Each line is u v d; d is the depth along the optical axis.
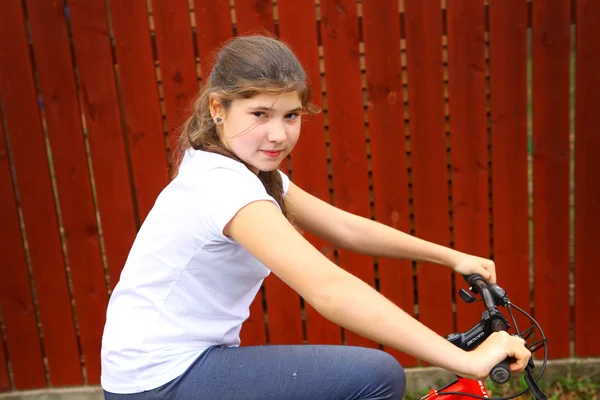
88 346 3.18
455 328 3.15
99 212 3.01
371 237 1.88
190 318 1.49
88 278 3.09
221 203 1.37
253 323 3.15
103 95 2.88
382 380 1.45
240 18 2.80
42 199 3.00
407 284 3.10
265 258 1.33
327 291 1.29
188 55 2.83
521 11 2.78
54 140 2.93
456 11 2.78
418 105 2.87
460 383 1.77
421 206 2.98
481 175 2.95
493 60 2.83
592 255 3.04
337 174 2.96
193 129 1.60
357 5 2.80
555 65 2.82
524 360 1.37
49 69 2.85
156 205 1.53
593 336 3.13
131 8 2.79
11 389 3.25
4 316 3.13
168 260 1.47
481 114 2.88
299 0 2.78
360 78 2.86
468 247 3.03
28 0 2.78
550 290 3.09
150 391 1.46
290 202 1.87
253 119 1.41
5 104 2.89
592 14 2.78
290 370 1.45
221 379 1.45
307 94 1.46
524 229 3.01
